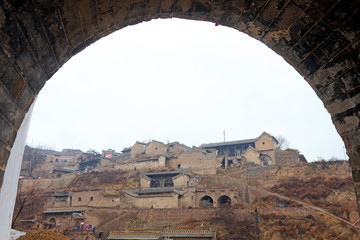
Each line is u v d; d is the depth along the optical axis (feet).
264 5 15.31
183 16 17.04
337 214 127.03
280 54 18.06
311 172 163.63
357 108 14.99
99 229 151.64
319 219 120.67
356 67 14.55
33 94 11.82
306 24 15.17
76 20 12.37
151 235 134.62
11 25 8.91
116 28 15.84
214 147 249.96
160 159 218.38
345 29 14.02
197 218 142.61
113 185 205.46
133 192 182.19
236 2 15.66
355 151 15.33
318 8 14.06
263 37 17.63
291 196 156.66
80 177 221.66
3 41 8.76
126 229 146.41
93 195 175.32
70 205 180.55
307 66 16.96
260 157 209.56
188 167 208.64
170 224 143.95
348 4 13.14
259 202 159.12
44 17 10.39
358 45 14.07
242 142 239.30
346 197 139.03
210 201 178.70
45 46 11.28
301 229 119.75
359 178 14.99
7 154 10.55
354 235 110.01
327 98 16.79
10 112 10.21
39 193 191.52
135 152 255.70
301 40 16.14
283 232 120.67
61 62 13.48
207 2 15.83
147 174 202.69
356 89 14.82
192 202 168.25
